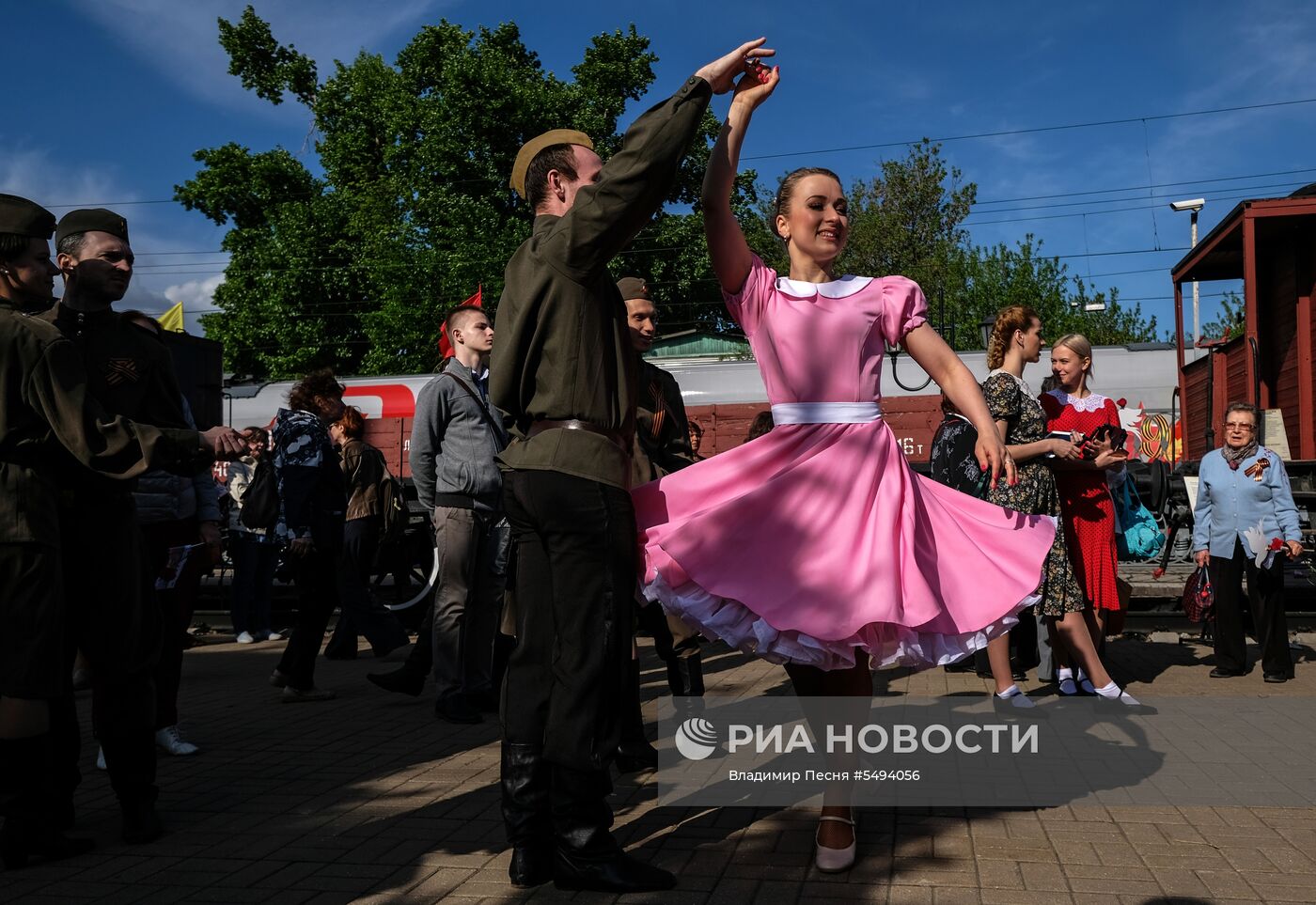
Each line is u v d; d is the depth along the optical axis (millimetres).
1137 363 18250
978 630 3020
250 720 5742
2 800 3221
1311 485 10406
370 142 36156
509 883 2973
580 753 2857
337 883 3020
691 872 3018
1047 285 42188
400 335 31453
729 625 2904
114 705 3469
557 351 2939
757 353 3291
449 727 5395
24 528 3172
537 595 3027
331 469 6371
